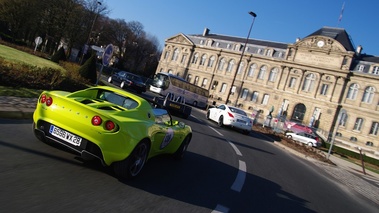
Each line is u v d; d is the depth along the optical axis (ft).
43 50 163.63
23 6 144.05
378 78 154.10
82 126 14.03
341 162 68.23
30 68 37.58
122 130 13.89
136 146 14.78
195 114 81.35
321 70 167.12
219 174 22.18
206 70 212.43
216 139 41.24
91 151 14.30
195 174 20.43
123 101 17.13
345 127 159.02
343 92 162.30
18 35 166.61
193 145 31.53
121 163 14.55
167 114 21.04
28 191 11.70
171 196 15.07
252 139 58.34
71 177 14.12
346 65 161.79
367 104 156.35
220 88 204.54
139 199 13.64
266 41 202.80
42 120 15.12
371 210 25.14
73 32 165.68
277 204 18.66
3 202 10.43
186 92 124.57
